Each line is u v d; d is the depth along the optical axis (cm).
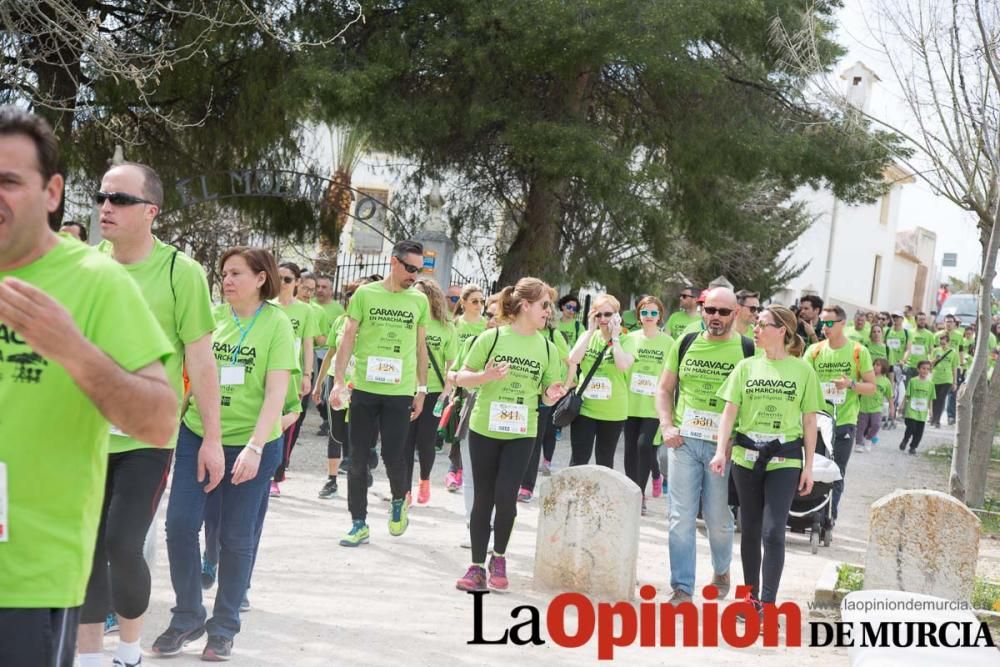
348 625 609
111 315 266
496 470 718
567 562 729
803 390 667
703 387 705
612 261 2028
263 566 738
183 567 525
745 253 2862
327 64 1667
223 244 2295
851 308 4734
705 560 885
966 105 1012
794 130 1862
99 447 277
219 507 608
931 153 1043
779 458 664
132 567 434
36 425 264
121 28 1723
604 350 985
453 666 550
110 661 504
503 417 706
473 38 1697
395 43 1705
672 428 706
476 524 718
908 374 2450
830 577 754
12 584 263
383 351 811
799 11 1584
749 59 1875
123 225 450
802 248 4269
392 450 825
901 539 715
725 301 696
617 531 724
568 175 1719
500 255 2100
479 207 2038
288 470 1196
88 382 245
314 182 1839
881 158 1789
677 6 1644
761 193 2886
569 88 1820
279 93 1697
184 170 1861
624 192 1753
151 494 438
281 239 2002
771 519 661
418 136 1758
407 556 803
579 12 1655
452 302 1540
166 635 520
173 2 1692
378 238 2808
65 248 273
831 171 1836
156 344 269
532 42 1625
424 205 2009
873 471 1617
